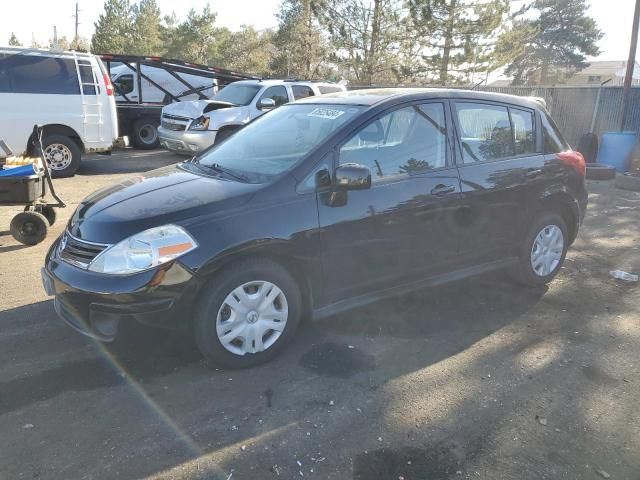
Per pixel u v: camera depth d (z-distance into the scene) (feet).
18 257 18.83
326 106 13.98
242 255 10.98
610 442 9.50
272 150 13.12
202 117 40.40
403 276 13.41
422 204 13.16
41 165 20.57
